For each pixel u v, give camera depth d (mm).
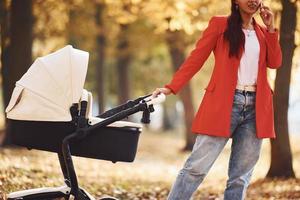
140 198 9711
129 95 30281
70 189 6156
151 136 35656
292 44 11586
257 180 12086
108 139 6035
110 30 26219
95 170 13867
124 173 14297
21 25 15023
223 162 19750
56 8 20016
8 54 15242
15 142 6008
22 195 6090
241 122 5801
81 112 5918
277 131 11961
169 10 15648
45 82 5867
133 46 25984
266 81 5828
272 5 12297
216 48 5859
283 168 12000
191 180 5844
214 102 5746
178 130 44000
